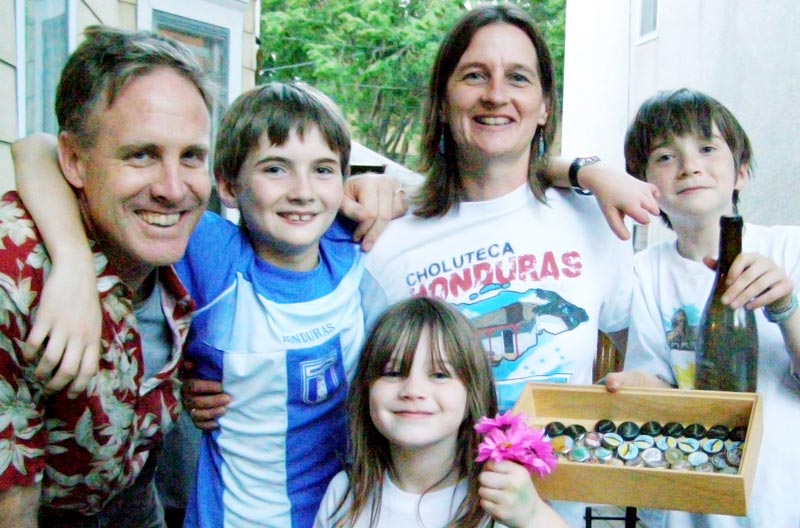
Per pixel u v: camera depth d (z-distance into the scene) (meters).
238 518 1.54
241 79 4.71
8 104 2.34
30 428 1.13
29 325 1.10
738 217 1.44
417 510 1.41
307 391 1.51
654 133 1.70
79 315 1.08
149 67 1.15
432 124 1.65
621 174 1.54
